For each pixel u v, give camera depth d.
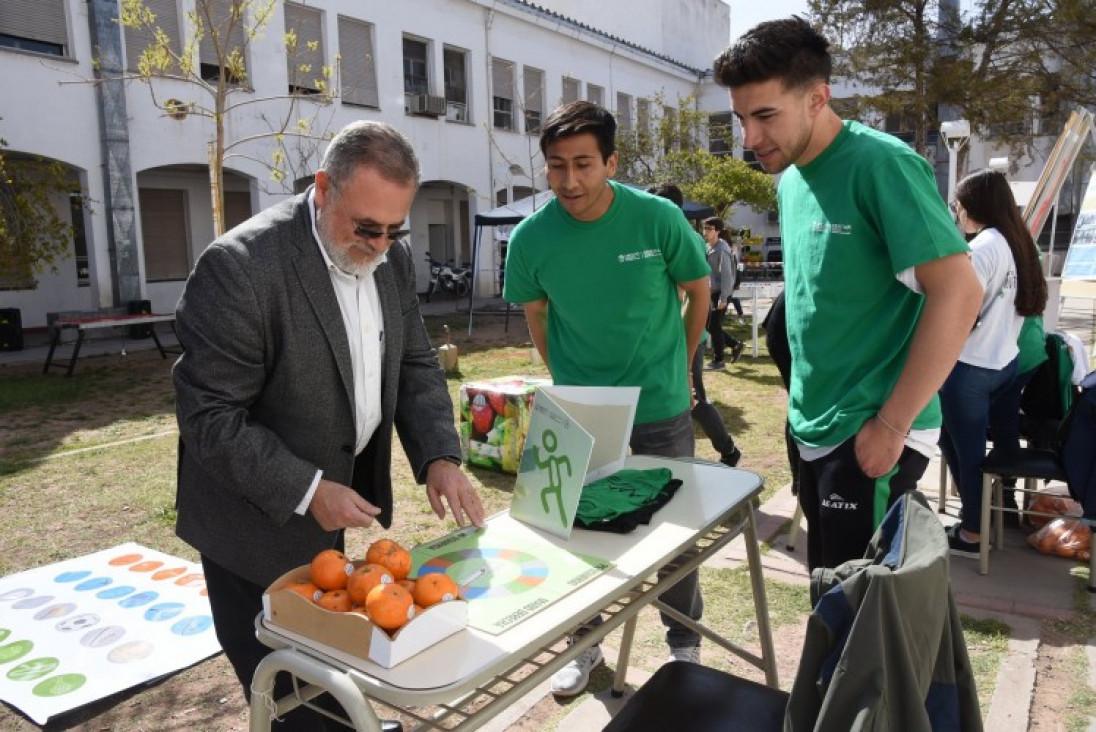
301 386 1.90
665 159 19.73
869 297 2.00
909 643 1.29
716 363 9.98
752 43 1.88
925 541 1.43
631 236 2.67
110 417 7.75
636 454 2.84
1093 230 7.46
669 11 29.02
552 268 2.78
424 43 17.48
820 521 2.14
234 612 2.01
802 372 2.18
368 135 1.72
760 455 6.05
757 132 1.95
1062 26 16.86
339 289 1.93
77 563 4.14
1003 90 17.17
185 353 1.82
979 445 3.78
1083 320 14.43
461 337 13.77
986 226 3.71
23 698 2.93
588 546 1.86
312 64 14.86
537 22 19.92
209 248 1.83
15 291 14.00
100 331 13.24
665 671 2.00
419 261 20.81
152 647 3.29
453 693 1.24
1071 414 3.50
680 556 2.12
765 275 25.33
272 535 1.95
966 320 1.82
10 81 11.12
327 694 2.02
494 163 19.33
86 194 12.24
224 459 1.75
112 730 2.78
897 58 17.44
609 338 2.77
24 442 6.76
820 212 2.04
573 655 1.61
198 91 13.16
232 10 8.88
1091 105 17.92
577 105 2.49
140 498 5.24
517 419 5.50
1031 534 4.14
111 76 12.08
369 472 2.21
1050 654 3.02
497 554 1.82
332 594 1.43
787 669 3.00
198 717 2.85
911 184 1.85
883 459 1.92
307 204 1.92
